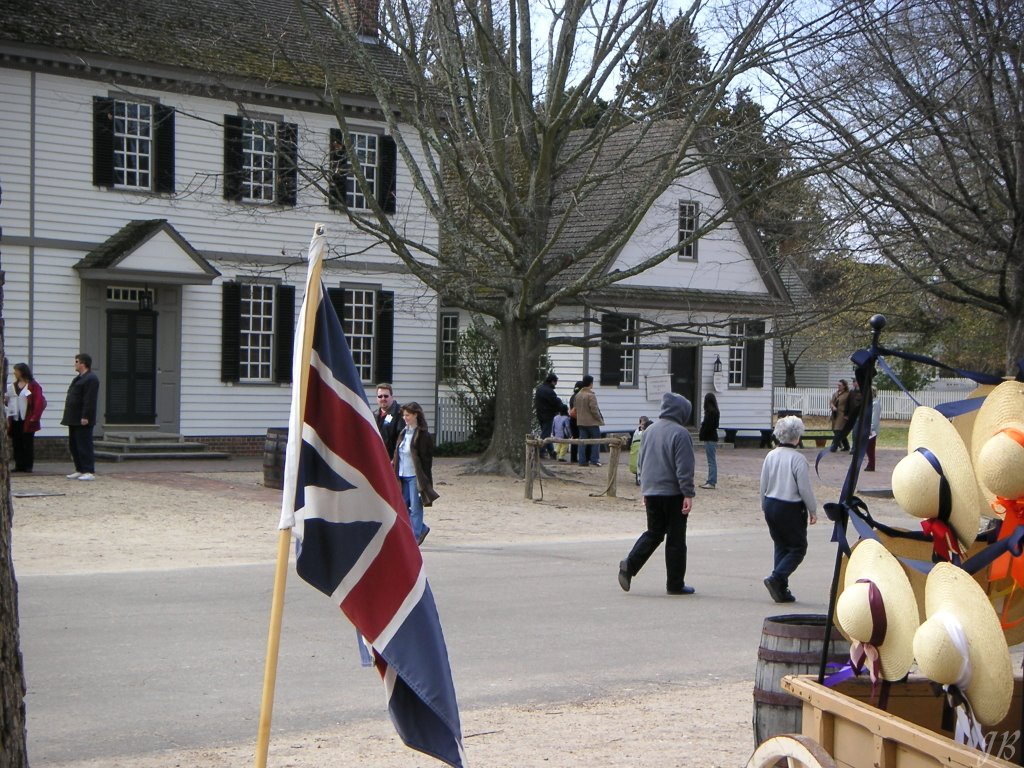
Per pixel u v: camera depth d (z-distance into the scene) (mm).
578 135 35719
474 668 9023
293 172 27594
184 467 24469
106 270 24750
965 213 20375
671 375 35844
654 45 22328
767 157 20328
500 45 23688
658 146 33031
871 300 21625
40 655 8992
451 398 31344
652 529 12398
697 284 35719
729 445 36844
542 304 23312
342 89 28094
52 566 12969
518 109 22969
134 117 26109
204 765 6457
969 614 4195
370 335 29734
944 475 4645
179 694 7988
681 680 8797
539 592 12359
